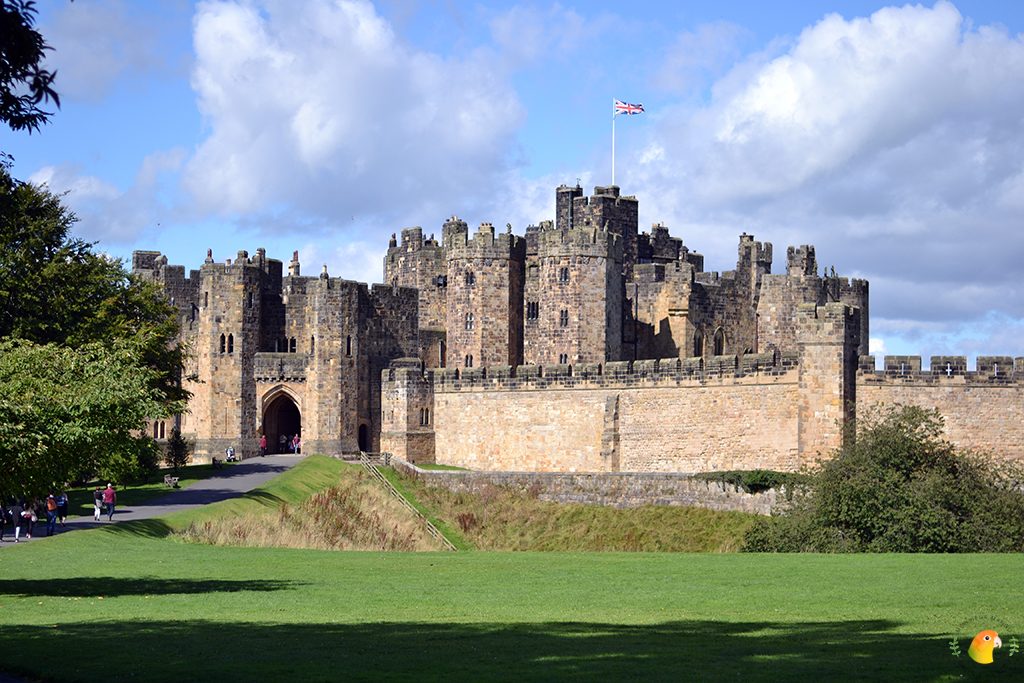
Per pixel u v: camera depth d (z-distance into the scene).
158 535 94.12
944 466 104.50
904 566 75.94
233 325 181.00
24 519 86.62
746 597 62.84
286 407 189.50
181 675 43.84
